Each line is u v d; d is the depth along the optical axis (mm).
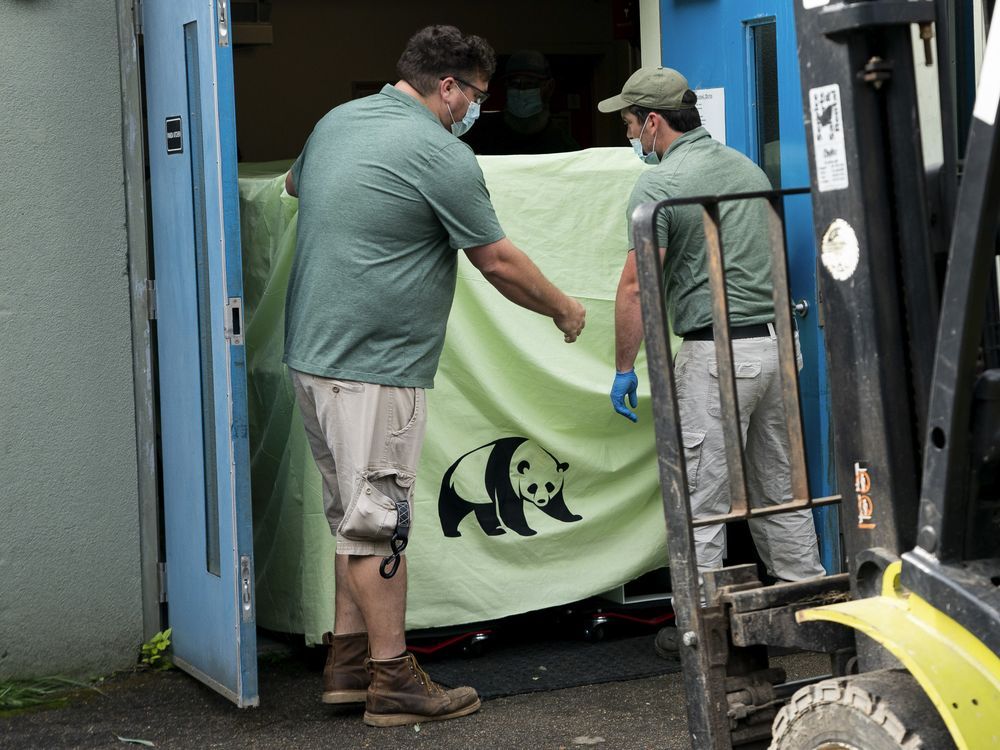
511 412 4559
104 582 4492
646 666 4527
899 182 2658
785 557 4496
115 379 4457
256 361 4715
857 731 2521
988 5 2959
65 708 4250
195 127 4125
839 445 2797
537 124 6551
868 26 2592
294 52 9828
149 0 4383
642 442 4734
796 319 4613
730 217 4227
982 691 2363
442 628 4680
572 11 10227
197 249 4172
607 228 4641
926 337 2676
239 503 4035
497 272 3914
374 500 3887
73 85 4348
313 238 3912
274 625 4645
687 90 4328
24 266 4305
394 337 3873
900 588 2621
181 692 4383
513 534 4609
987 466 2482
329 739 3951
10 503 4336
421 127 3857
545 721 4047
